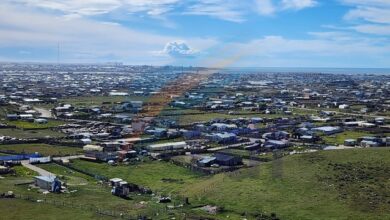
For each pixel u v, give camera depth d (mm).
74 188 138000
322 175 139250
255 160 176500
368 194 124312
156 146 198750
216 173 157625
